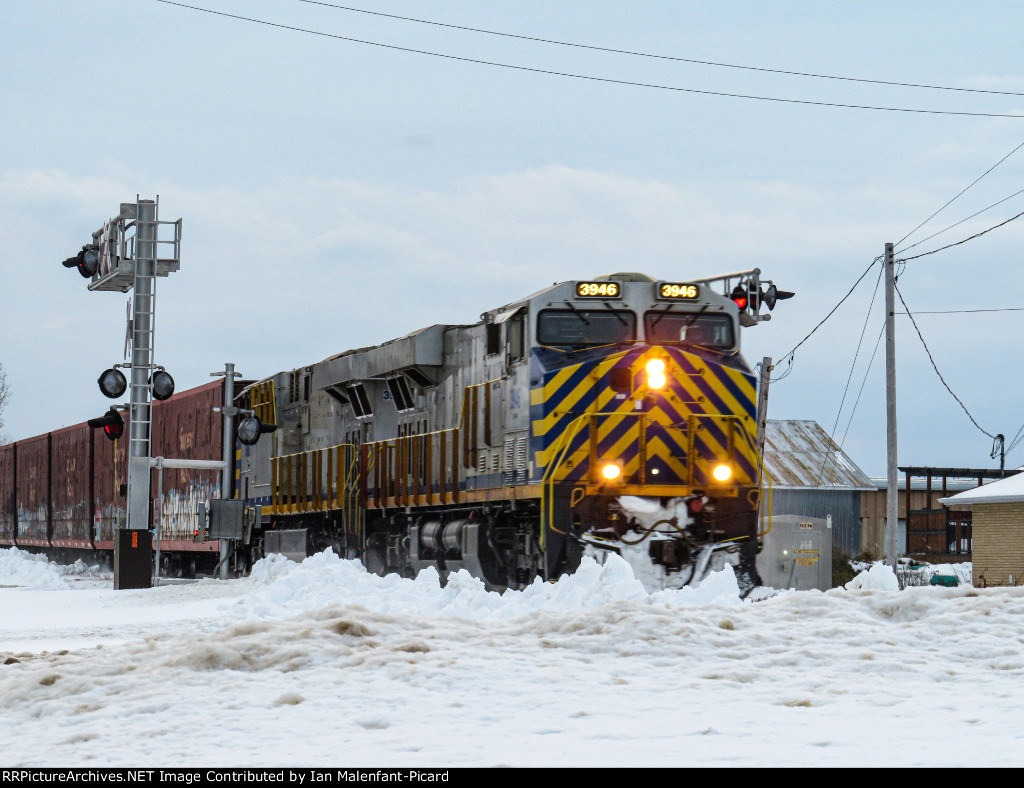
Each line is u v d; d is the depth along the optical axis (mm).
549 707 11867
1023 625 15578
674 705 11938
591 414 28094
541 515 28250
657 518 27844
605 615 16406
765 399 45375
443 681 13148
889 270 44750
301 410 46094
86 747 10883
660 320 29297
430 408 36000
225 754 10289
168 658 14859
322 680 13367
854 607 17281
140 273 42062
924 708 11523
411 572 36750
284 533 44656
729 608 17828
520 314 29859
